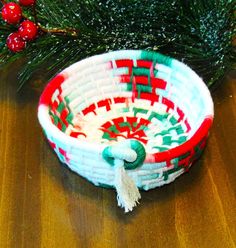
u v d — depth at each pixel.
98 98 0.66
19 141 0.65
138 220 0.55
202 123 0.55
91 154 0.52
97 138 0.62
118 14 0.67
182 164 0.54
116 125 0.64
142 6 0.65
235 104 0.68
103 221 0.55
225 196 0.57
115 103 0.67
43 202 0.57
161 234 0.53
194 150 0.54
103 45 0.68
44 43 0.66
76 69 0.63
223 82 0.71
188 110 0.62
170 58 0.63
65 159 0.56
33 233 0.54
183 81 0.62
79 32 0.66
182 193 0.57
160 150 0.59
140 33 0.67
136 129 0.63
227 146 0.62
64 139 0.53
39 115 0.57
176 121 0.64
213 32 0.64
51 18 0.65
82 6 0.67
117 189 0.51
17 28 0.67
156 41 0.68
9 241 0.54
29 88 0.73
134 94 0.67
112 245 0.53
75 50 0.69
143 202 0.56
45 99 0.59
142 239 0.53
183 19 0.67
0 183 0.60
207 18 0.64
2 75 0.75
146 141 0.61
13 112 0.69
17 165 0.62
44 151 0.63
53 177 0.60
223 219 0.54
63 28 0.65
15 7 0.58
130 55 0.64
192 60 0.68
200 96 0.59
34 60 0.68
